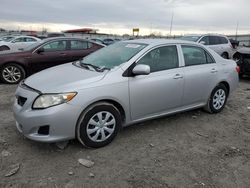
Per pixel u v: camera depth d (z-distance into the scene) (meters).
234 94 7.89
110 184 3.28
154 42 4.89
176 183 3.36
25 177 3.34
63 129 3.74
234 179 3.51
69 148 4.06
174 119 5.44
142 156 3.95
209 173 3.61
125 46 4.99
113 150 4.08
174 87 4.84
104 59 4.79
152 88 4.52
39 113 3.66
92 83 3.94
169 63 4.90
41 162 3.67
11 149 3.97
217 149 4.29
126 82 4.23
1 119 5.11
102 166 3.64
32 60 8.63
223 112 6.05
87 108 3.92
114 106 4.19
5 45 14.91
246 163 3.92
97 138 4.06
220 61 5.84
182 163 3.82
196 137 4.68
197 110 6.05
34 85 3.99
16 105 4.04
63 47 9.23
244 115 5.95
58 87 3.79
